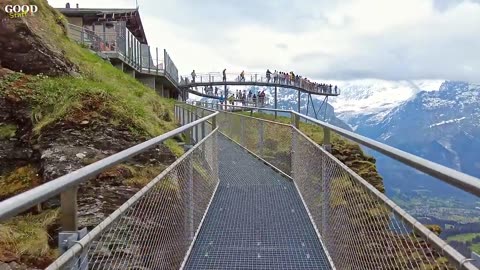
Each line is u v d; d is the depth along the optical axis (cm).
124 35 2034
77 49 1088
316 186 502
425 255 201
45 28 865
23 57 724
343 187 364
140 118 670
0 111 621
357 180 313
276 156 866
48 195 153
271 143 907
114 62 1928
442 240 182
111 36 1945
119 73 1224
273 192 685
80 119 602
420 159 188
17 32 729
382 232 257
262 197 656
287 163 783
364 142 273
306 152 582
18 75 674
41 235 452
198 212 514
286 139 791
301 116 625
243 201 637
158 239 335
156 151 618
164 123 803
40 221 479
